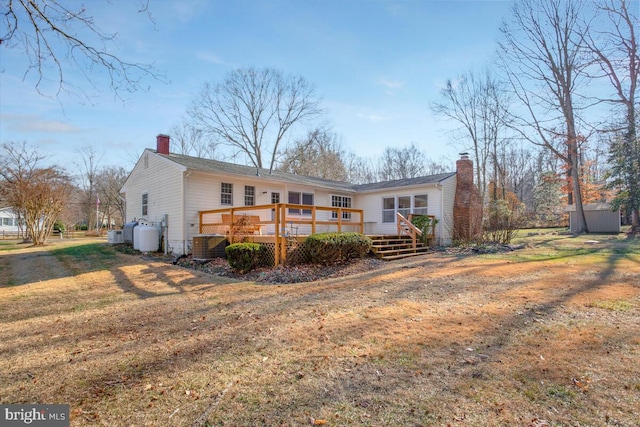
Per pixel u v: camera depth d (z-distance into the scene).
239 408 2.60
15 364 3.47
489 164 28.84
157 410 2.60
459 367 3.18
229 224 10.81
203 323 4.70
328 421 2.41
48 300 6.27
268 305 5.55
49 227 20.09
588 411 2.47
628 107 18.48
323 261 9.20
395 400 2.66
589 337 3.85
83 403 2.72
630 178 18.88
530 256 10.55
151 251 13.22
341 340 3.91
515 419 2.39
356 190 18.28
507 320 4.48
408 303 5.44
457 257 10.95
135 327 4.62
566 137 19.89
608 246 12.80
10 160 20.81
